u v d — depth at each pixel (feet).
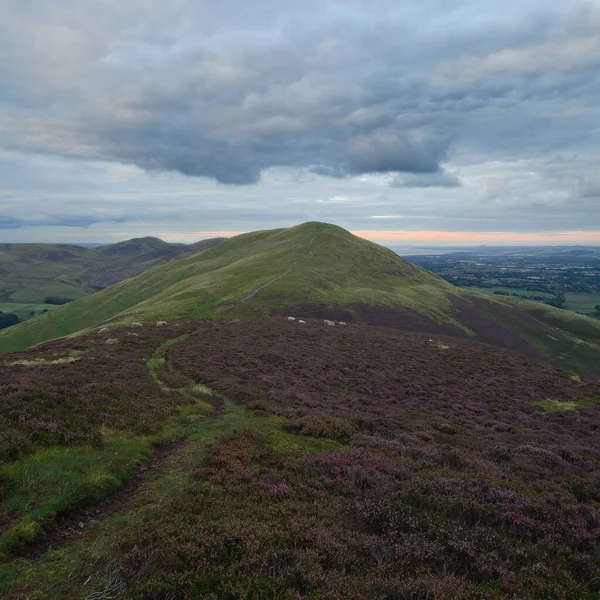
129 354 119.03
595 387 149.48
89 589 24.50
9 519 31.12
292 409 76.18
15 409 49.85
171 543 28.02
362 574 26.48
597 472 61.05
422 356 171.53
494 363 174.40
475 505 37.99
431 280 476.95
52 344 137.49
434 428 79.36
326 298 333.21
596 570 29.68
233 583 24.36
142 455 48.44
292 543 29.43
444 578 25.91
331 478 43.34
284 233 614.34
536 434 84.79
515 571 28.66
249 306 305.32
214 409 75.92
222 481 41.42
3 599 23.62
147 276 563.89
